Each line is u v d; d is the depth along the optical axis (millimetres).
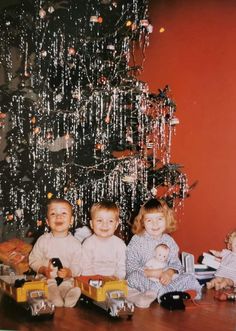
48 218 2906
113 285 2635
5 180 3615
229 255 3178
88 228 3096
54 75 3510
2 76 3785
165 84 3590
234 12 3396
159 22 3596
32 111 3619
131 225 3195
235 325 2543
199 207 3539
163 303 2797
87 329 2441
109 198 3268
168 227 3025
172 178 3266
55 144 3693
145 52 3645
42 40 3484
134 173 3172
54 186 3461
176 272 2896
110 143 3328
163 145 3531
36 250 2896
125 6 3549
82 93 3252
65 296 2730
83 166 3248
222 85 3441
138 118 3256
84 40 3303
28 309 2609
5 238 3709
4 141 3791
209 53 3461
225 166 3461
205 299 2969
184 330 2457
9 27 3695
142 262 2938
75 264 2867
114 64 3252
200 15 3475
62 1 3615
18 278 2771
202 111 3496
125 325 2508
